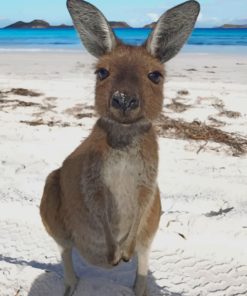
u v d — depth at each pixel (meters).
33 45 5.35
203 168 0.84
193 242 0.59
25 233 0.60
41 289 0.49
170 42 0.46
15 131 1.04
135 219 0.43
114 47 0.46
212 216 0.64
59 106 1.34
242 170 0.84
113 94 0.39
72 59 3.15
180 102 1.43
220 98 1.52
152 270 0.54
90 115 1.21
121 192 0.42
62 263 0.54
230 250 0.58
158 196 0.46
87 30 0.46
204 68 2.57
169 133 1.05
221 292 0.51
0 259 0.55
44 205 0.48
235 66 2.71
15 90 1.57
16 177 0.77
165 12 0.45
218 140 1.01
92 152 0.42
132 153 0.42
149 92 0.42
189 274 0.54
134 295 0.48
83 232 0.45
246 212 0.66
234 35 9.70
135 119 0.40
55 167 0.82
